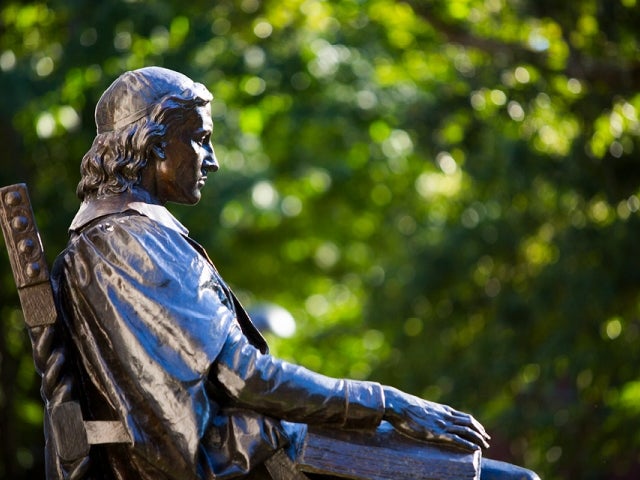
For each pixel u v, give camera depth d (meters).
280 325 18.94
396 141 26.88
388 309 25.52
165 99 7.22
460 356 23.97
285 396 6.81
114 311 6.88
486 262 24.19
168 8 20.36
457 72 20.75
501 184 22.14
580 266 21.08
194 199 7.34
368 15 22.64
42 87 19.41
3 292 19.91
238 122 23.78
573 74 18.34
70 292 7.04
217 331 6.83
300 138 27.30
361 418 6.88
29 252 6.94
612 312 21.05
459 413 7.01
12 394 19.67
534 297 21.69
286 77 23.02
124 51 20.12
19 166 20.25
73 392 6.91
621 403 21.09
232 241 29.08
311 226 31.58
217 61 22.44
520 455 22.80
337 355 28.86
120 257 6.94
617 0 18.02
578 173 19.78
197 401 6.73
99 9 19.80
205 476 6.77
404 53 22.94
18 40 20.02
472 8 19.69
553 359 21.08
